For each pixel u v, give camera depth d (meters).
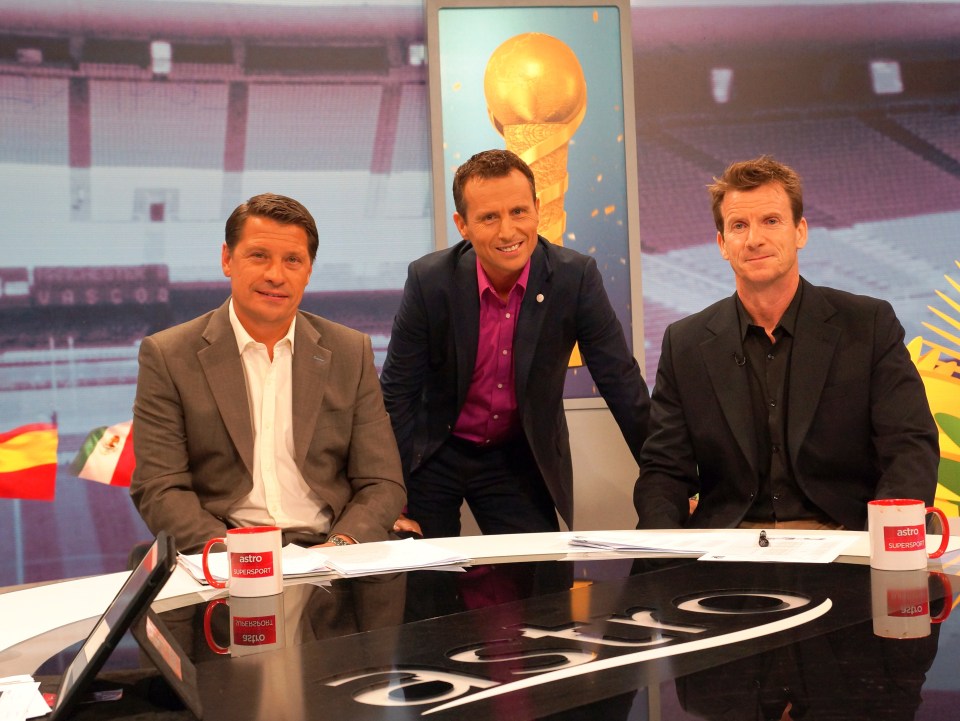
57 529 3.26
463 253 2.71
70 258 3.27
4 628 1.18
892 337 2.17
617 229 3.35
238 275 2.07
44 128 3.23
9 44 3.19
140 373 2.11
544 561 1.48
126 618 0.80
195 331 2.14
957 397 3.56
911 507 1.31
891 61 3.64
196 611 1.23
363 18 3.40
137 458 2.07
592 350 2.70
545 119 3.31
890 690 0.82
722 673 0.88
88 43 3.25
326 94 3.40
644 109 3.54
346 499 2.17
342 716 0.81
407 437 2.76
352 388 2.18
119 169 3.29
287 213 2.08
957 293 3.68
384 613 1.18
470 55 3.29
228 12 3.33
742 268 2.20
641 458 2.39
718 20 3.56
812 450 2.17
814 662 0.90
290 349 2.16
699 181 3.58
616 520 3.24
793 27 3.60
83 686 0.81
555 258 2.62
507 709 0.81
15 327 3.23
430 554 1.57
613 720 0.77
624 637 1.02
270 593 1.31
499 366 2.67
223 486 2.09
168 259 3.34
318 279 3.42
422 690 0.87
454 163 3.29
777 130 3.61
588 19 3.33
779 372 2.23
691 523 2.26
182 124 3.32
